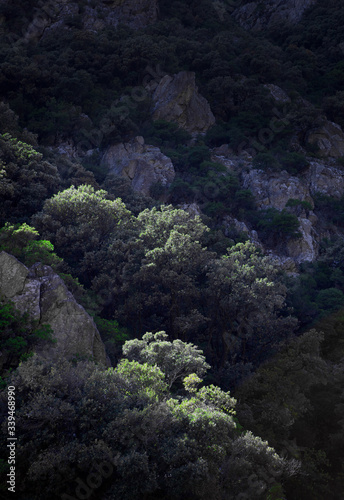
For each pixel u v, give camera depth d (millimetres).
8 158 58125
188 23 154250
